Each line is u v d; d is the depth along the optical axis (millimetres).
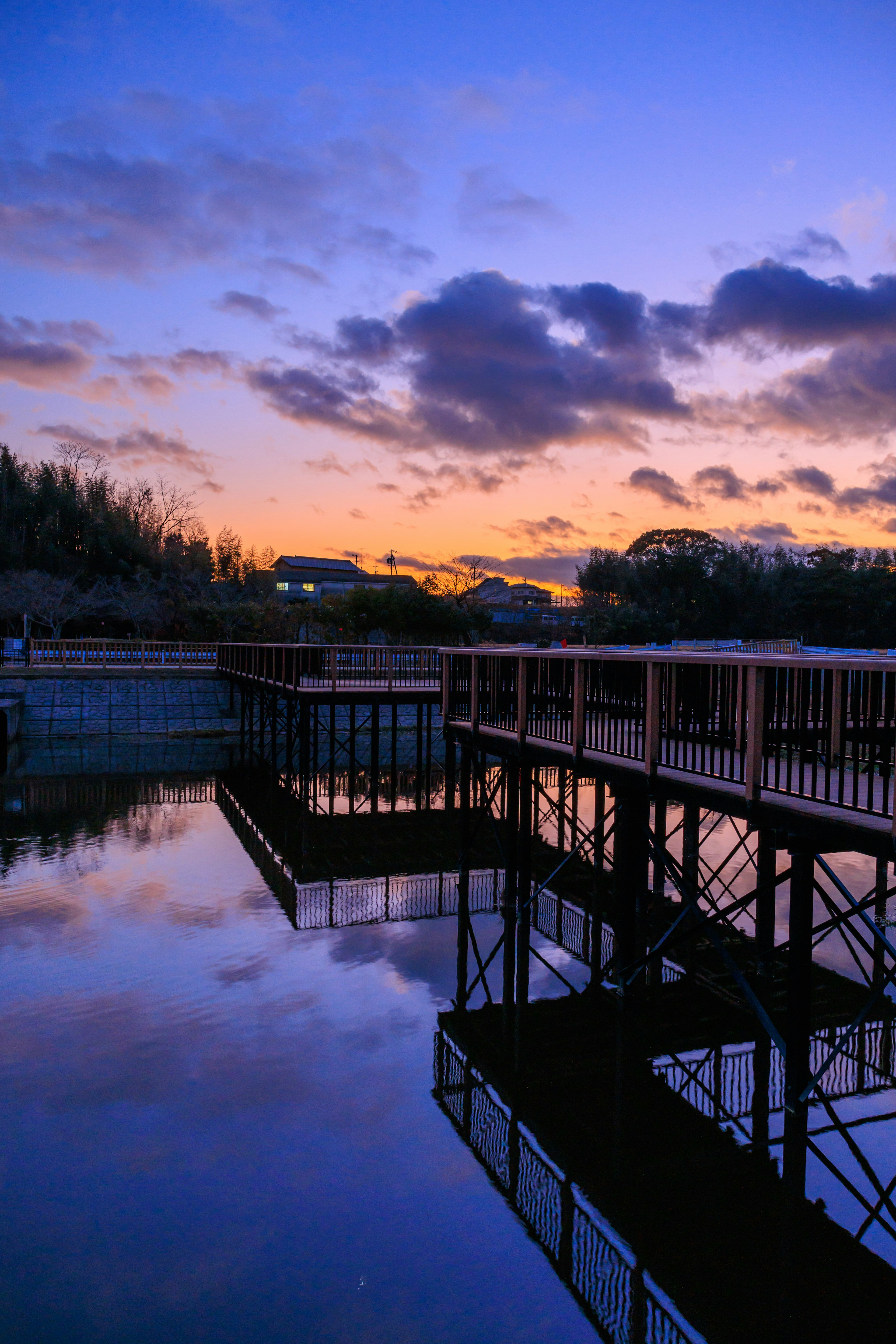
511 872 11719
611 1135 6449
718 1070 7484
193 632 50094
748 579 69375
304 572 83875
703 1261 5113
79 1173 5844
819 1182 5914
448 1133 6414
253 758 26719
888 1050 7762
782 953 9930
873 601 61844
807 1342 4449
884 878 7535
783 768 8539
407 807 19438
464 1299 4781
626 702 8453
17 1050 7551
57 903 11828
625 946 8453
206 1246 5172
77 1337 4441
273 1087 7012
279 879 13352
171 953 10000
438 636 47969
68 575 55844
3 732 27516
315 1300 4727
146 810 18500
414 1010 8609
